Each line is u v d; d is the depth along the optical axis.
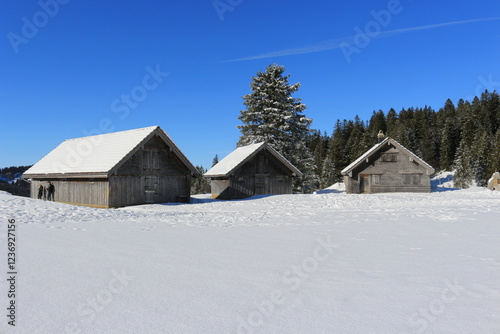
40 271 5.70
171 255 7.00
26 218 12.47
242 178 35.91
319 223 12.56
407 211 17.23
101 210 17.45
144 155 27.41
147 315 4.06
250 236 9.45
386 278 5.52
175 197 29.14
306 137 50.44
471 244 8.35
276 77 51.00
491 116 113.00
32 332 3.64
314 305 4.39
